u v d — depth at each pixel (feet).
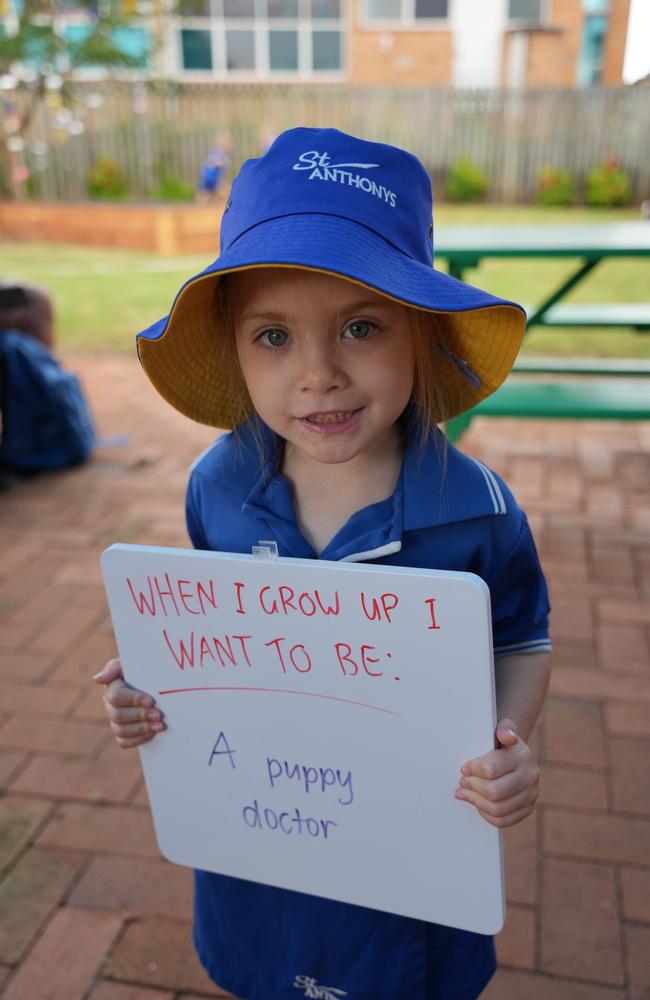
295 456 4.08
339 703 3.71
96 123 49.80
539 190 51.62
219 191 47.39
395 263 3.35
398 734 3.66
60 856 7.02
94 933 6.32
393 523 3.78
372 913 4.33
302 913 4.43
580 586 11.02
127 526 13.01
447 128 51.83
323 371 3.39
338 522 4.01
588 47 52.24
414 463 3.84
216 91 50.21
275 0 55.88
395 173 3.53
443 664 3.45
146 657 3.96
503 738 3.47
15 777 7.91
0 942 6.27
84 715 8.75
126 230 39.22
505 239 13.21
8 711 8.82
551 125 50.96
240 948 4.71
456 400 4.18
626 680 9.09
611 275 31.24
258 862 4.23
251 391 3.69
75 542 12.51
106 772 7.96
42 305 16.07
